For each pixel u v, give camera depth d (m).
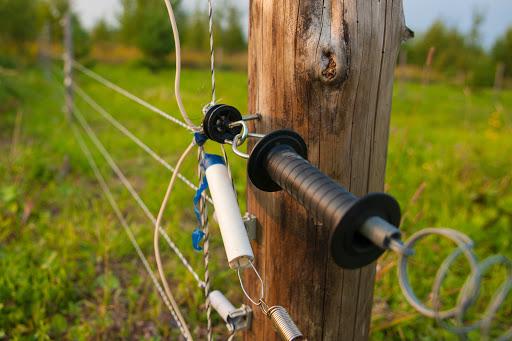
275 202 1.23
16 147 4.95
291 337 1.06
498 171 4.63
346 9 1.06
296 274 1.26
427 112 10.73
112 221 3.40
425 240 2.93
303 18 1.07
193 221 3.57
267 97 1.17
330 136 1.15
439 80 19.58
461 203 3.79
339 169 1.18
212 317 2.44
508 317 2.39
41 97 9.16
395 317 2.33
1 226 3.18
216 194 1.13
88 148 5.34
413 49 20.77
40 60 15.75
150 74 15.97
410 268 2.70
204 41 24.41
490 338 2.21
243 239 1.06
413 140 5.49
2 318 2.29
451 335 2.21
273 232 1.26
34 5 15.55
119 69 17.61
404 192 3.47
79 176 4.48
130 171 4.74
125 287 2.71
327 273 1.24
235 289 2.64
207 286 1.44
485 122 9.50
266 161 0.94
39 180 4.29
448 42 20.00
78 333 2.24
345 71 1.08
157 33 17.27
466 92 5.21
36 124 6.73
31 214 3.51
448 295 2.50
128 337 2.30
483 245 3.10
